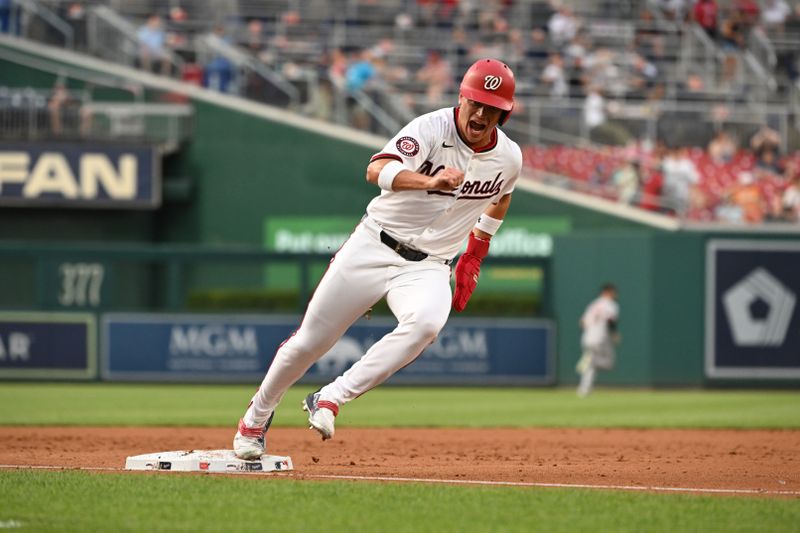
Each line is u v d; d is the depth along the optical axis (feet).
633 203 271.28
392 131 280.10
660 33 313.94
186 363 238.89
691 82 298.97
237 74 283.79
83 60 281.54
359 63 286.46
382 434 139.33
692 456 110.63
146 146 271.90
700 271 242.78
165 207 282.97
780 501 73.92
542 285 247.91
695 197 272.31
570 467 97.19
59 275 257.75
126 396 207.92
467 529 63.00
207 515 66.39
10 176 270.87
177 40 301.63
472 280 85.05
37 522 63.77
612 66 303.07
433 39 307.58
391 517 66.39
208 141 281.74
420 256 78.54
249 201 281.54
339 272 79.00
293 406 185.06
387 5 311.88
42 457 102.99
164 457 88.17
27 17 284.41
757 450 118.32
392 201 77.46
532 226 271.08
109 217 279.08
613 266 246.27
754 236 242.37
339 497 72.95
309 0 311.06
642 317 244.63
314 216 280.10
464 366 242.99
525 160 277.64
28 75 281.54
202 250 241.96
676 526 64.49
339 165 279.49
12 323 237.66
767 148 279.28
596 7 316.60
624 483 84.69
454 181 71.15
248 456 87.71
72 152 271.69
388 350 78.48
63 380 238.07
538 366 244.83
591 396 223.51
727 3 320.70
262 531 61.87
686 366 243.19
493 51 304.30
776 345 241.76
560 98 295.07
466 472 91.50
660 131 278.46
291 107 282.36
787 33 318.45
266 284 275.80
